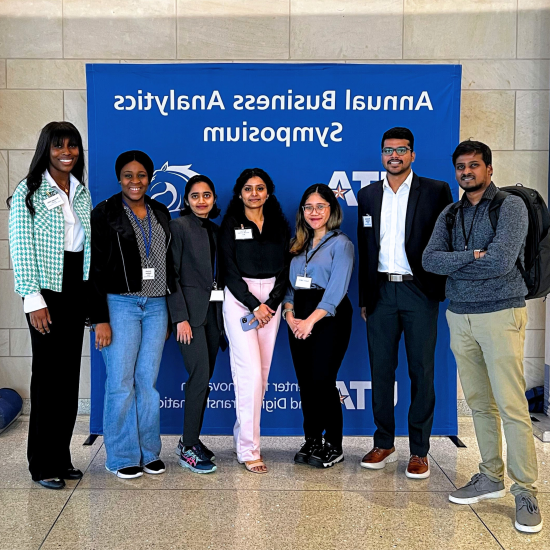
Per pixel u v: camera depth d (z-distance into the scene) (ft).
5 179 15.24
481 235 10.11
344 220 13.91
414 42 14.94
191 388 12.19
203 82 13.67
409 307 11.76
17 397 15.20
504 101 15.16
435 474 12.07
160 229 11.84
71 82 15.05
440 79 13.61
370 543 9.38
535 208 9.98
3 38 14.93
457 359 10.73
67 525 9.89
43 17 14.89
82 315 11.35
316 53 14.92
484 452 10.90
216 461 12.74
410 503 10.76
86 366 15.52
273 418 14.21
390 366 12.23
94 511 10.39
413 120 13.70
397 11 14.85
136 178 11.45
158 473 12.01
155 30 14.88
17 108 15.10
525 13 14.96
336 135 13.78
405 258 11.83
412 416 12.01
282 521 10.07
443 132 13.69
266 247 12.14
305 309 12.03
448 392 14.03
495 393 10.15
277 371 14.14
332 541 9.44
